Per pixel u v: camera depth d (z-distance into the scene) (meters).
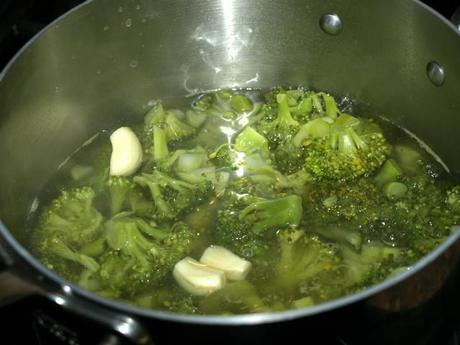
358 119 0.33
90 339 0.20
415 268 0.19
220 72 0.36
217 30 0.34
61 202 0.31
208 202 0.30
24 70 0.28
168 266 0.28
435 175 0.31
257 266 0.27
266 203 0.29
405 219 0.29
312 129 0.32
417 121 0.32
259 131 0.33
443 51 0.28
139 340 0.18
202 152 0.32
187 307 0.26
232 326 0.18
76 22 0.30
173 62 0.35
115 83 0.34
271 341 0.19
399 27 0.30
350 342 0.20
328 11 0.32
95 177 0.32
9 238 0.20
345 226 0.29
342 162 0.31
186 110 0.35
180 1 0.32
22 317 0.22
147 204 0.30
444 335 0.24
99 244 0.29
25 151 0.30
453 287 0.22
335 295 0.26
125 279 0.27
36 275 0.19
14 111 0.28
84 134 0.34
